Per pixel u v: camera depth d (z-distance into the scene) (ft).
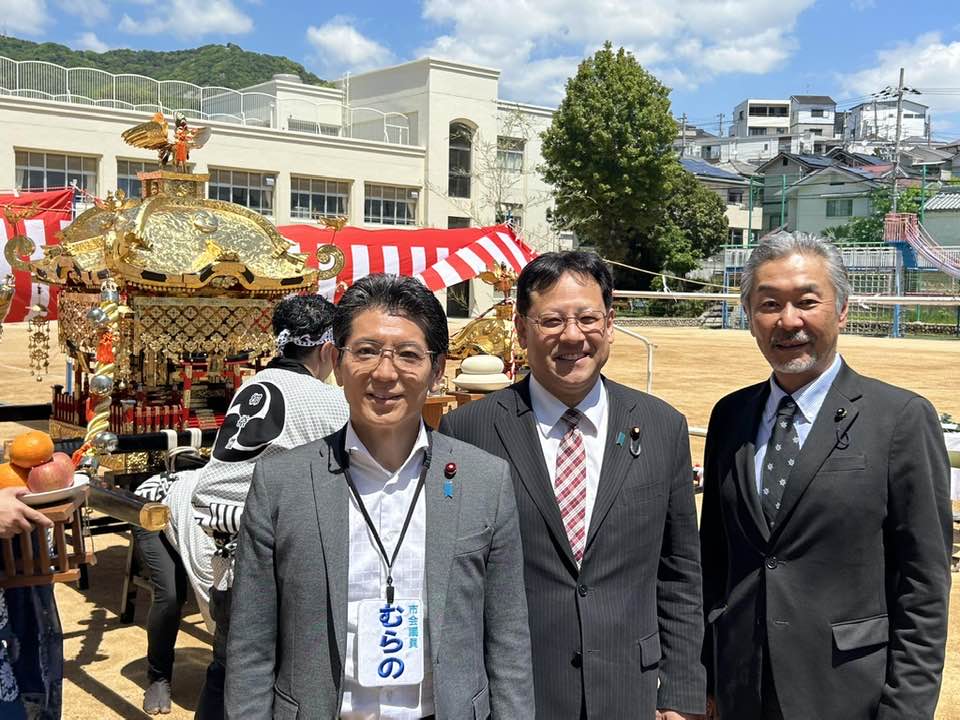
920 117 359.87
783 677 8.85
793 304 9.09
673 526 9.52
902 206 170.60
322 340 12.64
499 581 7.96
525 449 9.18
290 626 7.46
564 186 137.80
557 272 9.10
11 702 9.71
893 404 8.99
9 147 96.43
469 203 138.72
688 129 337.52
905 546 8.71
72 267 19.15
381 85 137.90
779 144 313.32
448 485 7.80
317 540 7.47
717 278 164.66
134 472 17.51
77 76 104.99
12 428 36.78
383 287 7.75
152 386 19.53
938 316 141.49
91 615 18.56
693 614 9.44
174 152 19.53
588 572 8.91
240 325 19.06
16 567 9.58
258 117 126.41
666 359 80.18
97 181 102.53
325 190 123.03
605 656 8.80
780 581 8.98
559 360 9.05
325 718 7.29
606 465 9.11
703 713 9.27
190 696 14.98
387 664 7.38
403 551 7.62
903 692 8.47
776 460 9.25
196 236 18.69
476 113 137.08
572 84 137.39
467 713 7.46
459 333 28.40
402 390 7.59
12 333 89.56
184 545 13.58
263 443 11.51
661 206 142.00
